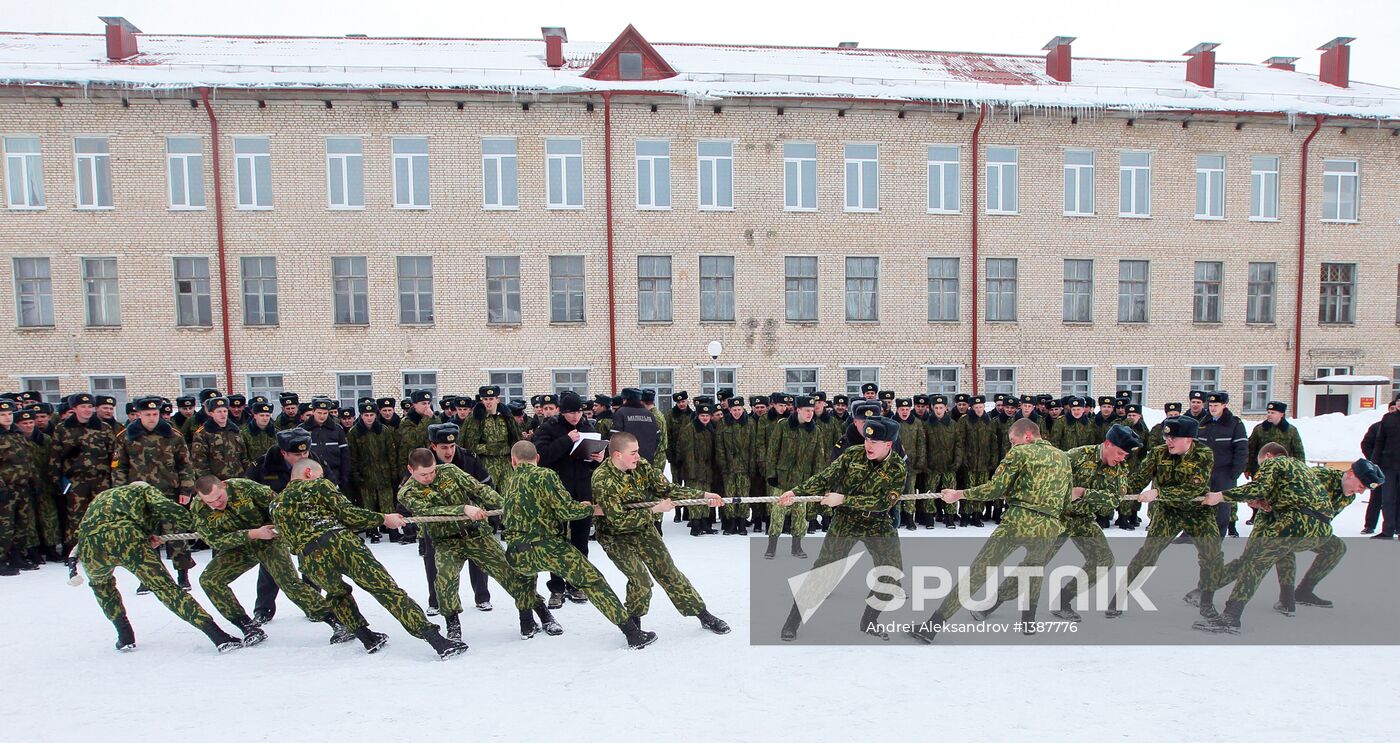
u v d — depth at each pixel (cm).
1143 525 1051
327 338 1738
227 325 1705
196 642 608
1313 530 590
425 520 575
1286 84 2136
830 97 1784
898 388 1870
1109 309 1912
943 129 1856
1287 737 411
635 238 1792
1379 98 1962
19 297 1698
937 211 1864
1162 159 1909
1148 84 2067
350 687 500
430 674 521
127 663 557
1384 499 923
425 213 1745
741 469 999
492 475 966
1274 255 1948
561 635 606
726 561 838
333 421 941
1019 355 1894
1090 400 1115
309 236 1722
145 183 1684
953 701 460
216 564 596
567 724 437
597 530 592
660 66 1847
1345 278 1991
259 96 1673
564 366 1788
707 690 482
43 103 1653
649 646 567
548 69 1867
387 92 1684
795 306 1862
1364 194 1966
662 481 589
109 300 1720
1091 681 490
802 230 1836
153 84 1638
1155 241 1920
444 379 1767
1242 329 1950
